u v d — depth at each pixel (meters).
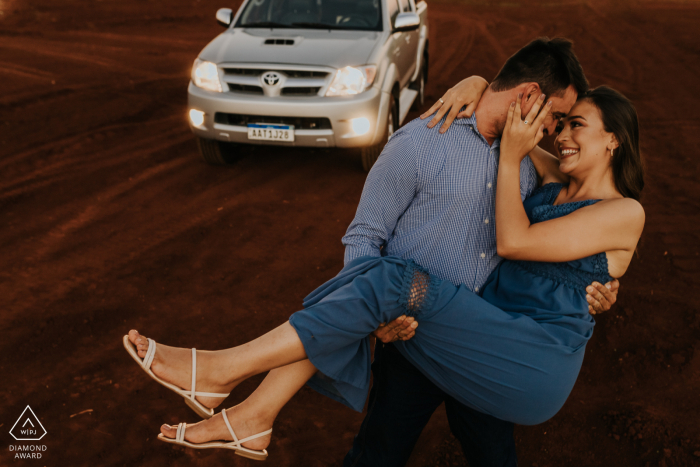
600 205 1.82
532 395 1.82
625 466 2.73
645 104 8.98
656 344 3.56
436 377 1.92
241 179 5.92
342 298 1.69
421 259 1.93
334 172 6.15
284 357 1.71
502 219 1.78
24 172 5.86
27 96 8.24
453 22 17.52
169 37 13.46
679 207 5.56
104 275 4.11
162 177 5.89
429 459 2.79
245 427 1.86
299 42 5.68
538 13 19.41
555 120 1.97
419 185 1.88
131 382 3.14
